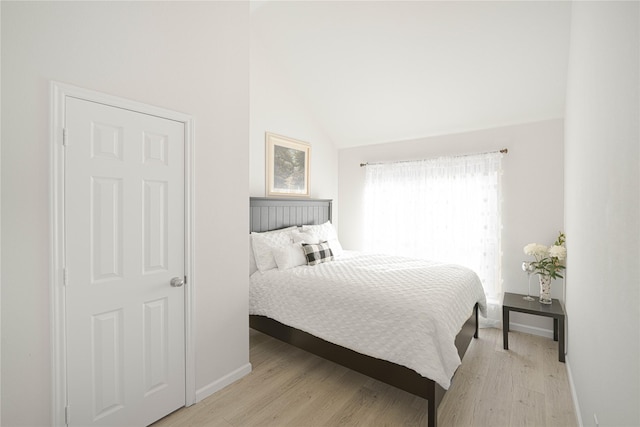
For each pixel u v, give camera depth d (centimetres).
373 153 447
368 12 275
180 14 194
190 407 198
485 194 346
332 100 398
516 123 334
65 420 148
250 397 210
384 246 425
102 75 159
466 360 264
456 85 319
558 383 228
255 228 337
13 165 133
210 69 211
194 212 200
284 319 255
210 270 212
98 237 158
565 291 299
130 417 171
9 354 133
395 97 359
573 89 226
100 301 159
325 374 240
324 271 281
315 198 440
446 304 203
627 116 99
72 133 149
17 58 133
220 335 219
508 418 190
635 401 88
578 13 195
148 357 179
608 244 122
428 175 388
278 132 381
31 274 138
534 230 324
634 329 90
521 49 267
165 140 186
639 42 87
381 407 200
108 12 162
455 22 261
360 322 212
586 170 172
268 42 350
